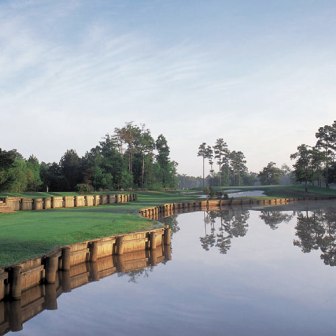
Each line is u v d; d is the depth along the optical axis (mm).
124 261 21859
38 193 65438
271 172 177375
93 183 92562
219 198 78125
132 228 27188
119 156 103750
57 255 17328
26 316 13094
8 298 14461
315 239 30156
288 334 11461
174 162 134875
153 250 25047
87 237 22750
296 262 21250
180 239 30297
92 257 20891
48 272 16547
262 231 35312
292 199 88500
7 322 12578
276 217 49938
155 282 17141
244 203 79750
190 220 46406
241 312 13227
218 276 18109
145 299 14680
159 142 128375
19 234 21828
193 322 12344
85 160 100000
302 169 113688
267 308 13664
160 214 53969
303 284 16734
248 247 26344
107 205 52750
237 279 17531
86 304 14219
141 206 50844
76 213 36781
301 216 51219
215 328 11844
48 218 31297
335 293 15469
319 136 118875
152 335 11312
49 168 99688
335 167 114625
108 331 11664
